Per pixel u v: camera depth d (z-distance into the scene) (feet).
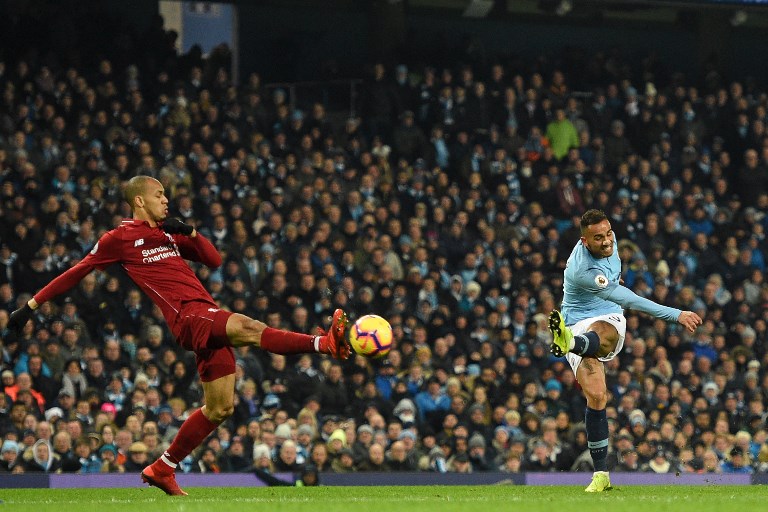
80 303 84.38
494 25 136.15
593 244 44.55
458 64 118.93
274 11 130.11
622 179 114.83
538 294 99.91
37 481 65.00
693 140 121.29
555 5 132.16
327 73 124.16
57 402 75.82
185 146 100.27
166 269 42.42
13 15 106.11
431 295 95.91
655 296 103.30
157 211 42.80
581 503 37.11
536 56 137.59
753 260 112.37
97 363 79.15
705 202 115.55
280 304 89.20
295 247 96.17
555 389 89.45
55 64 101.96
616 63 129.08
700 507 35.12
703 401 92.12
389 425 81.41
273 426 77.61
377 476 72.49
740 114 123.85
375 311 93.40
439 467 80.48
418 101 115.44
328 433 79.41
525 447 83.66
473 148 112.37
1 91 98.27
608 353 45.83
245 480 69.51
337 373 84.89
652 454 85.81
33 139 94.53
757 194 119.55
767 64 143.02
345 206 101.65
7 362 78.89
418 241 101.50
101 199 91.76
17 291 84.53
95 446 72.84
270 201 99.09
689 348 98.99
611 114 120.98
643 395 91.91
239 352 83.46
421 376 86.74
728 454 88.02
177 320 41.98
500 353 93.20
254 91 109.19
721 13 137.59
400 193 106.32
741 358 99.55
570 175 113.80
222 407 42.86
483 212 106.83
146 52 109.60
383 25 126.82
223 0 120.26
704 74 128.77
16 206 88.38
